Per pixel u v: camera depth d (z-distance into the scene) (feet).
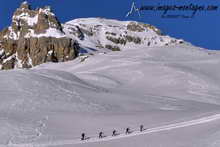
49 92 336.90
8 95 314.14
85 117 270.46
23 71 392.88
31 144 212.64
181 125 232.12
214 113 265.75
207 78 574.15
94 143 212.23
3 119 256.11
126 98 368.27
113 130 242.17
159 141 202.59
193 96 475.72
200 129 215.31
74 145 209.56
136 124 253.24
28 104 297.74
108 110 308.60
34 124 249.75
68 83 394.52
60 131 241.35
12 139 220.84
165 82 553.23
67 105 307.78
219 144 177.47
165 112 291.58
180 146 187.21
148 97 399.44
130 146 200.95
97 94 369.71
